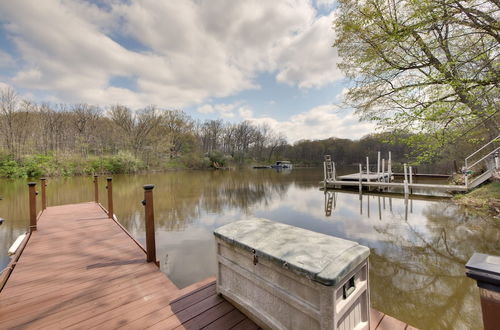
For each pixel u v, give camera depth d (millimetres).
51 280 2400
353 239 5195
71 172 20406
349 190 12430
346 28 5836
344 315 1213
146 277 2445
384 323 1614
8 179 16969
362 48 6188
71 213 5715
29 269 2678
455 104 4613
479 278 704
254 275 1552
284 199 10297
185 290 2105
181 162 31906
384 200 9734
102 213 5715
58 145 23969
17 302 2010
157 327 1627
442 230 5594
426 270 3754
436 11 4574
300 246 1431
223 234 1785
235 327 1573
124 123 31203
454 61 4594
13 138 19297
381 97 6148
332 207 8547
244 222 2043
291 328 1321
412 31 4961
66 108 28328
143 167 26828
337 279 1071
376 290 3215
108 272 2580
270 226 1892
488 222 6008
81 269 2666
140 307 1884
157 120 32656
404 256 4281
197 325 1617
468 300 2941
